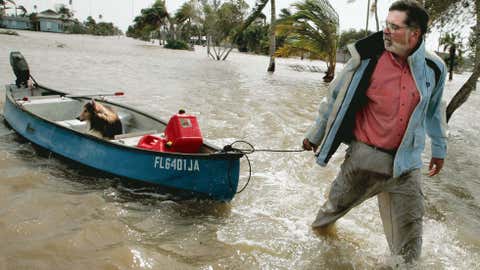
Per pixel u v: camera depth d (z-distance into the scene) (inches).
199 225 197.3
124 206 212.5
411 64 133.5
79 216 196.7
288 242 183.0
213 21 1582.2
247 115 446.3
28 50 1130.7
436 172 156.3
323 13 912.3
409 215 147.2
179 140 223.8
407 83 135.7
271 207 220.7
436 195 249.9
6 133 318.7
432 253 178.5
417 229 148.2
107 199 219.5
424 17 130.3
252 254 172.9
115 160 234.4
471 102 783.7
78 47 1529.3
